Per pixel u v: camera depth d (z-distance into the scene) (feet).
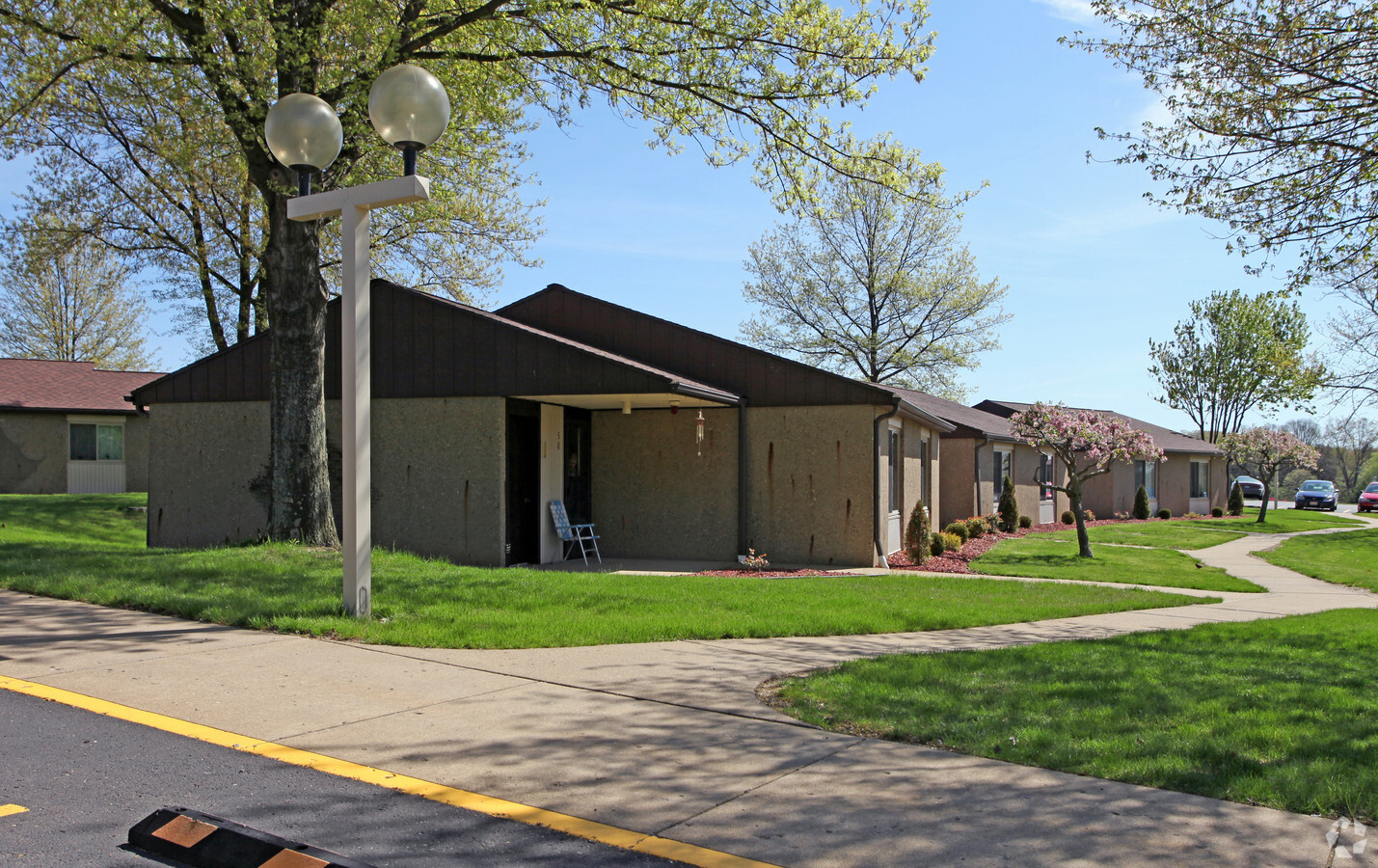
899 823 12.14
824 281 119.75
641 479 53.88
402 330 49.21
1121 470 108.47
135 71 39.09
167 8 35.88
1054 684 20.25
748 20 39.27
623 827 11.94
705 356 52.80
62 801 12.59
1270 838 11.71
